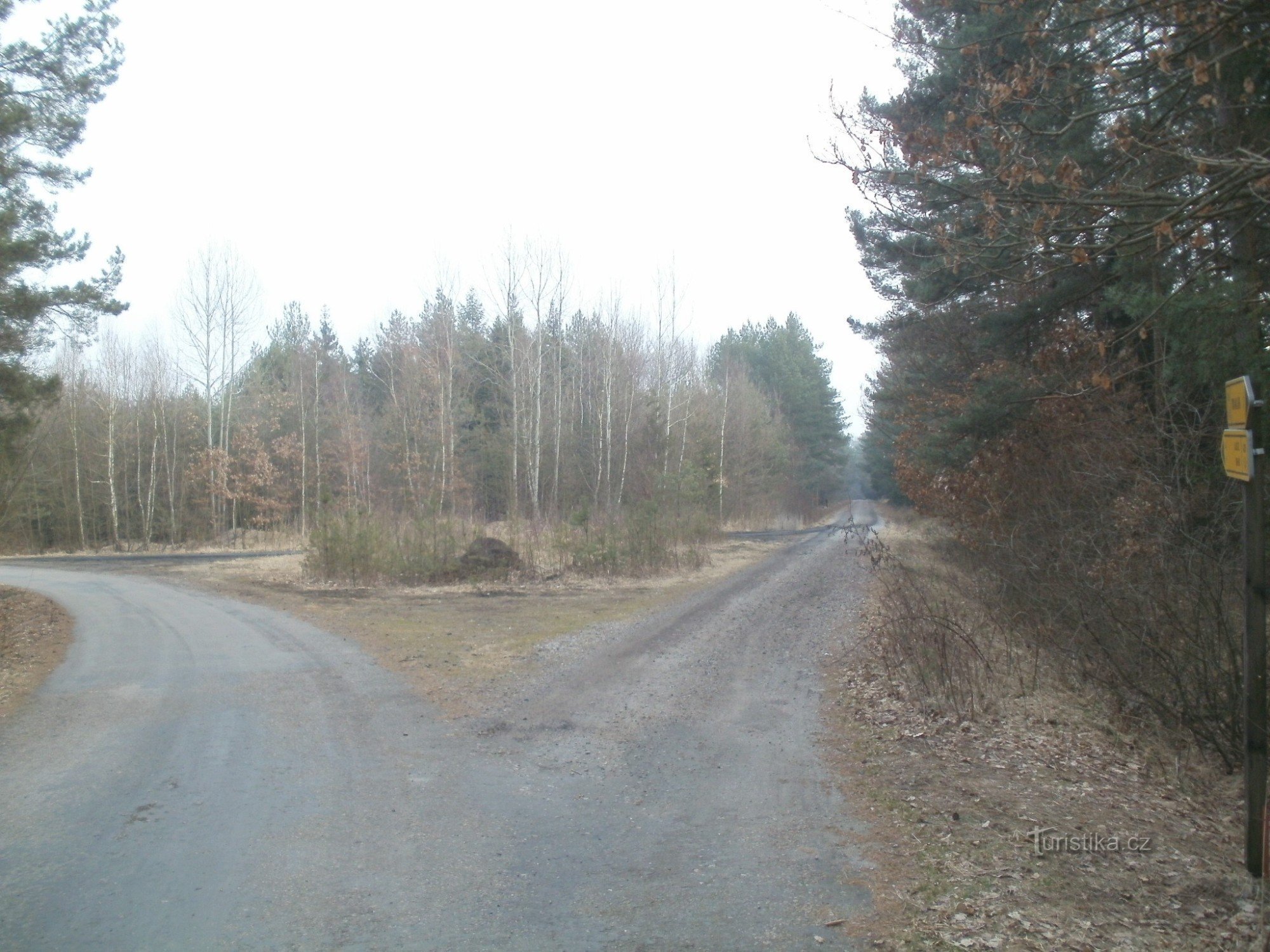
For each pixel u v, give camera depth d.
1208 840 5.93
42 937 4.36
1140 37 6.50
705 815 6.18
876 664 11.21
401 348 49.22
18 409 18.50
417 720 8.82
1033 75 6.29
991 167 6.98
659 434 38.69
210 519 43.81
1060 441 11.30
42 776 7.07
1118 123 6.51
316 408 46.88
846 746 7.94
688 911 4.68
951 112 6.82
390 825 5.96
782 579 21.91
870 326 19.62
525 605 17.73
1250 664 5.31
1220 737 7.54
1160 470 9.02
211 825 5.95
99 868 5.23
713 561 27.03
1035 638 10.31
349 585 21.52
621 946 4.29
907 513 42.56
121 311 17.62
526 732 8.39
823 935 4.40
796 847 5.57
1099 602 8.88
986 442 12.17
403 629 14.66
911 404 17.50
